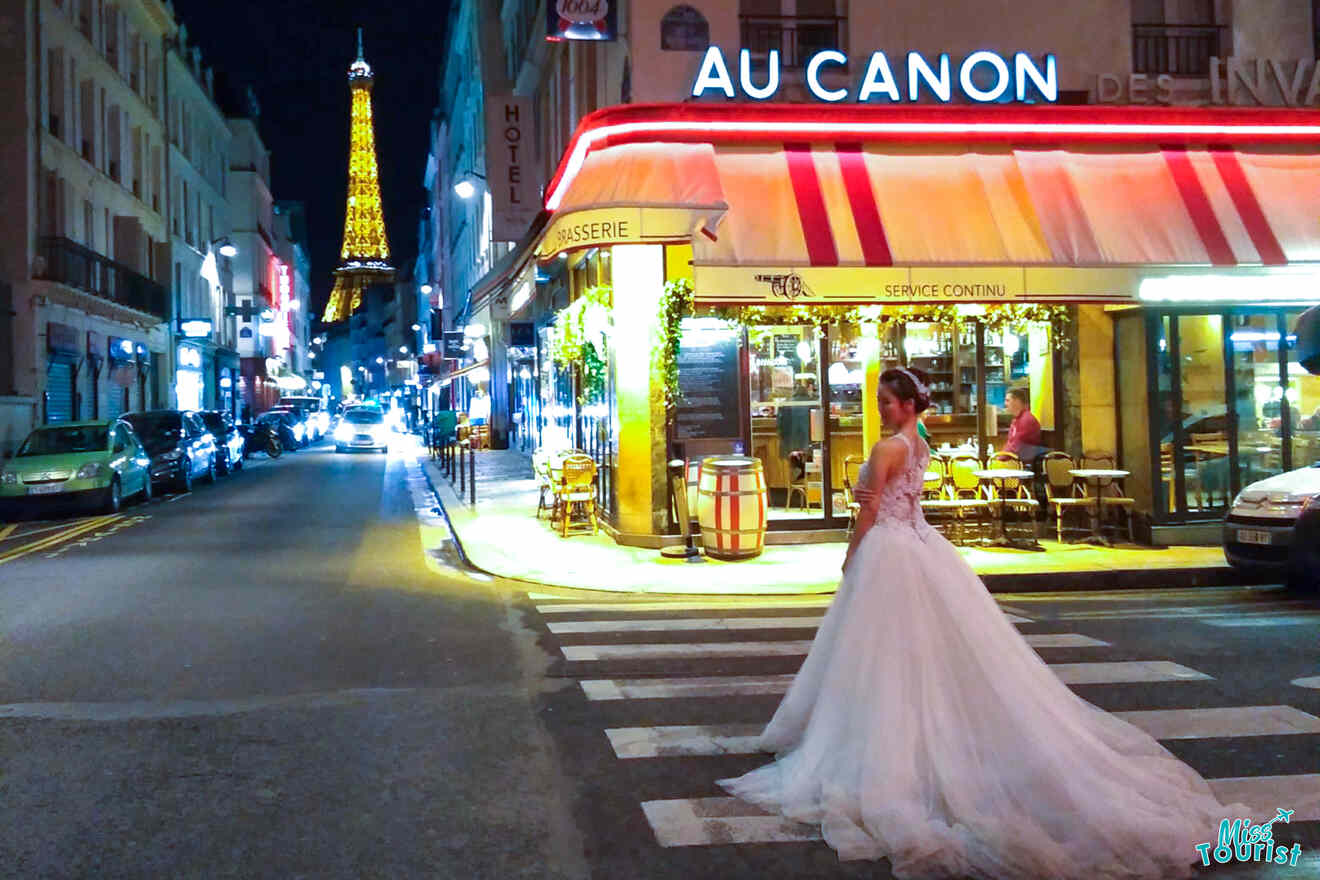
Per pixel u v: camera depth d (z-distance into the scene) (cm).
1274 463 1300
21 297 2600
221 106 5912
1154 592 1075
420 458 3816
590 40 1398
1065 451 1362
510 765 519
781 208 1215
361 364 15338
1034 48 1406
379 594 1035
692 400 1343
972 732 434
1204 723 575
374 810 461
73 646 794
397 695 651
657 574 1138
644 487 1337
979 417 1395
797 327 1365
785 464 1370
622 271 1329
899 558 458
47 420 2659
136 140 3681
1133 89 1408
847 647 461
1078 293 1223
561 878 393
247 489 2422
